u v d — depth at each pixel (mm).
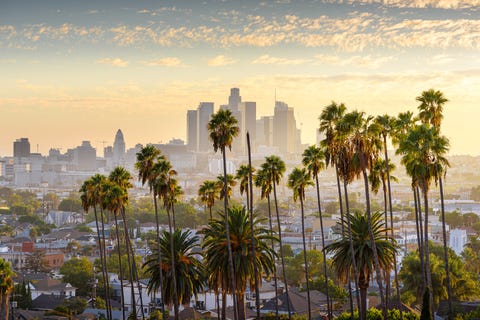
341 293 163625
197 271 103188
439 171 89375
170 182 104438
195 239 105062
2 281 118312
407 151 89875
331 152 92500
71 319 160500
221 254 94438
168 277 102188
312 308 154000
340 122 88562
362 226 93375
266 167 115812
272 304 156000
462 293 141000
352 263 92062
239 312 94875
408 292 138625
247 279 96500
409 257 140250
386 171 104750
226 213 92000
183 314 151750
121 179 124438
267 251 96062
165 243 103125
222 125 94125
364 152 88250
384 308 91062
